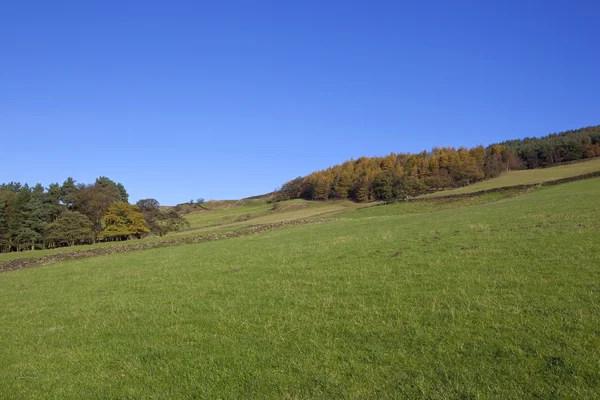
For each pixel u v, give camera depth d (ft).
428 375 25.18
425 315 35.04
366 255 66.28
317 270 58.65
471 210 138.62
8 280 89.20
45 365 32.48
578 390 22.00
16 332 42.88
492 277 44.29
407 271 51.42
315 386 25.29
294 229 149.38
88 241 285.02
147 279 66.54
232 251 93.40
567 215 83.51
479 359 26.45
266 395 24.75
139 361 31.37
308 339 32.50
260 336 34.19
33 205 278.87
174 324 39.63
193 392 25.84
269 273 60.39
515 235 67.41
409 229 97.14
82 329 41.39
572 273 42.32
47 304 56.18
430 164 412.36
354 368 26.96
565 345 26.99
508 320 31.89
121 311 46.91
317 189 440.04
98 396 26.55
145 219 280.51
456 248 62.75
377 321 34.86
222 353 31.35
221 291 51.44
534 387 22.85
